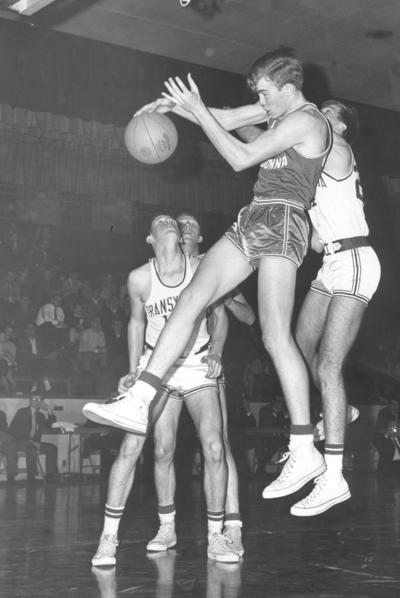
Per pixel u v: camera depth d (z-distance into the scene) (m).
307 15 9.57
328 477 3.14
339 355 3.22
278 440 11.07
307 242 3.12
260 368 12.17
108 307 12.20
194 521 5.48
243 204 14.60
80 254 13.81
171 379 4.03
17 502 7.05
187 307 3.04
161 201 13.78
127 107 12.85
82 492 8.21
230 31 10.20
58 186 12.66
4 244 12.94
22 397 10.04
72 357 11.38
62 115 12.44
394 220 15.11
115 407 3.02
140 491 8.39
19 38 11.84
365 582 3.23
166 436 4.16
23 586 3.18
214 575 3.42
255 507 6.59
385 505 6.64
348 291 3.24
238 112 3.58
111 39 10.54
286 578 3.34
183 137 13.91
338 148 3.29
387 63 11.02
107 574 3.45
